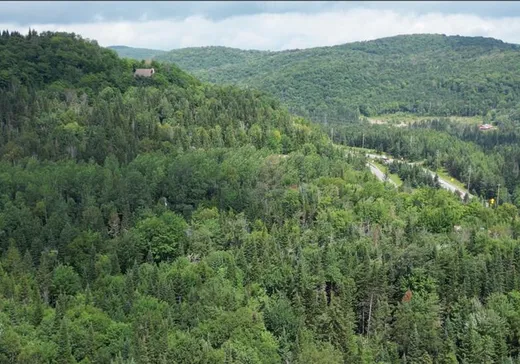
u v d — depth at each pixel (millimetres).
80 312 124000
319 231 167375
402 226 175875
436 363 129500
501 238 168625
